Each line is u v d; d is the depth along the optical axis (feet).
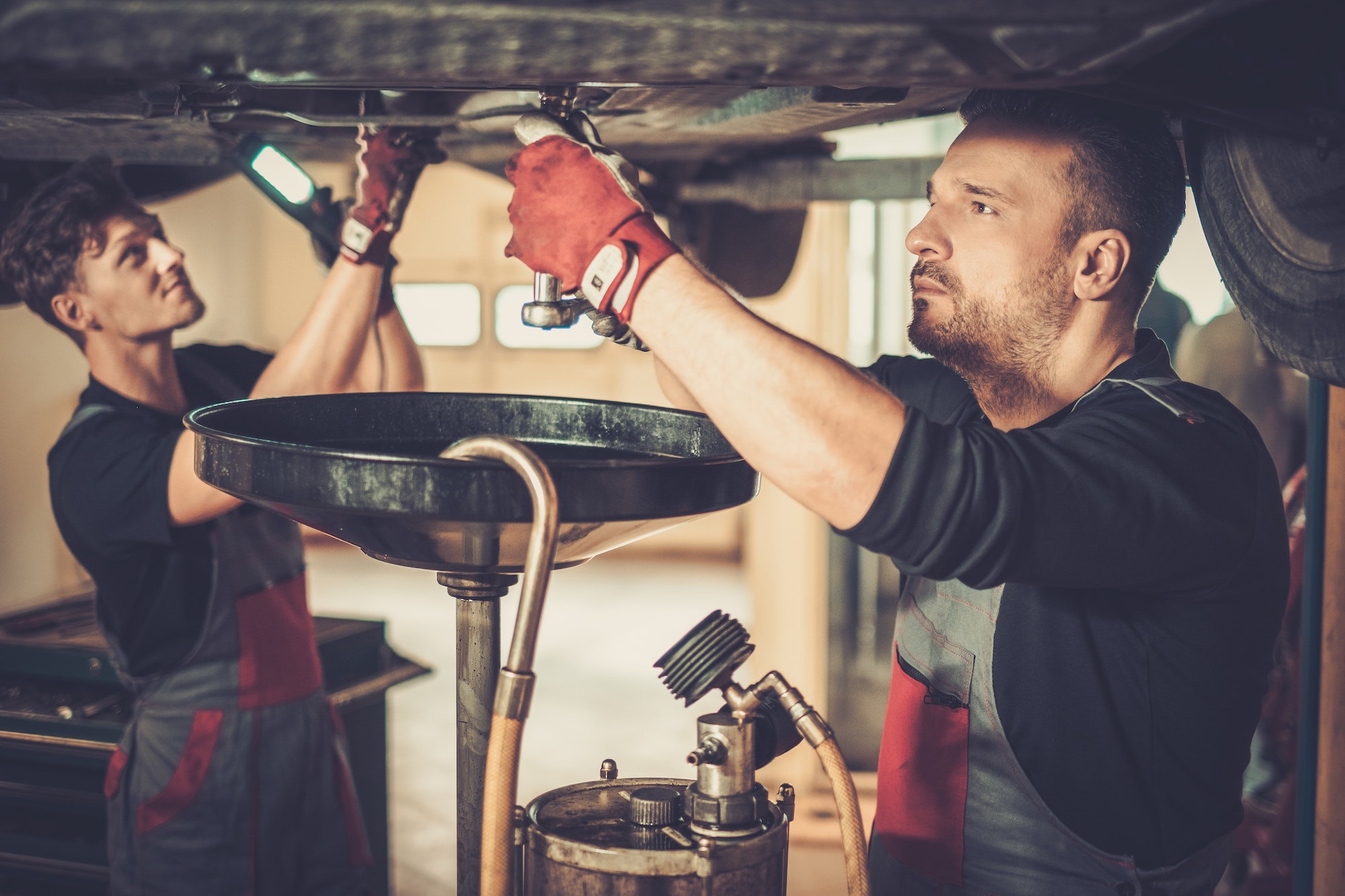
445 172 24.89
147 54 1.77
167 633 5.10
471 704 2.59
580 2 1.67
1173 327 11.12
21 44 1.72
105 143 4.60
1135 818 2.87
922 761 3.16
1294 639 7.89
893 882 3.28
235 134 4.42
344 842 5.61
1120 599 2.83
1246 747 2.99
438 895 8.41
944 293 2.96
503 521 2.15
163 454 4.69
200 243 21.88
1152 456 2.47
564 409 3.33
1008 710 2.94
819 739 2.32
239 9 1.63
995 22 1.77
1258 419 9.66
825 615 10.11
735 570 22.11
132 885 5.26
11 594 14.16
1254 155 2.64
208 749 5.14
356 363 4.64
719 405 2.19
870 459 2.14
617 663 15.10
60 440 5.03
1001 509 2.16
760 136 4.45
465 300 25.14
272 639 5.32
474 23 1.71
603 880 2.27
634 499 2.23
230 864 5.20
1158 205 2.88
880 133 14.21
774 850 2.35
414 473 2.14
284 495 2.26
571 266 2.28
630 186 2.30
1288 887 6.78
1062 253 2.86
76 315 5.14
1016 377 3.06
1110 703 2.85
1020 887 2.95
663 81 2.10
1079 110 2.82
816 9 1.72
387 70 1.92
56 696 6.40
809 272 10.00
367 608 18.26
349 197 4.70
